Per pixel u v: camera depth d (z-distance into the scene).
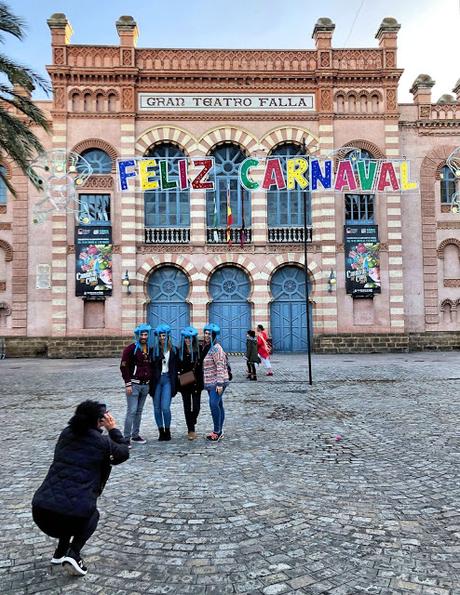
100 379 16.59
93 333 25.70
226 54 26.97
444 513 5.45
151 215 26.77
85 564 4.46
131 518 5.43
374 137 27.06
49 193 26.11
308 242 26.55
